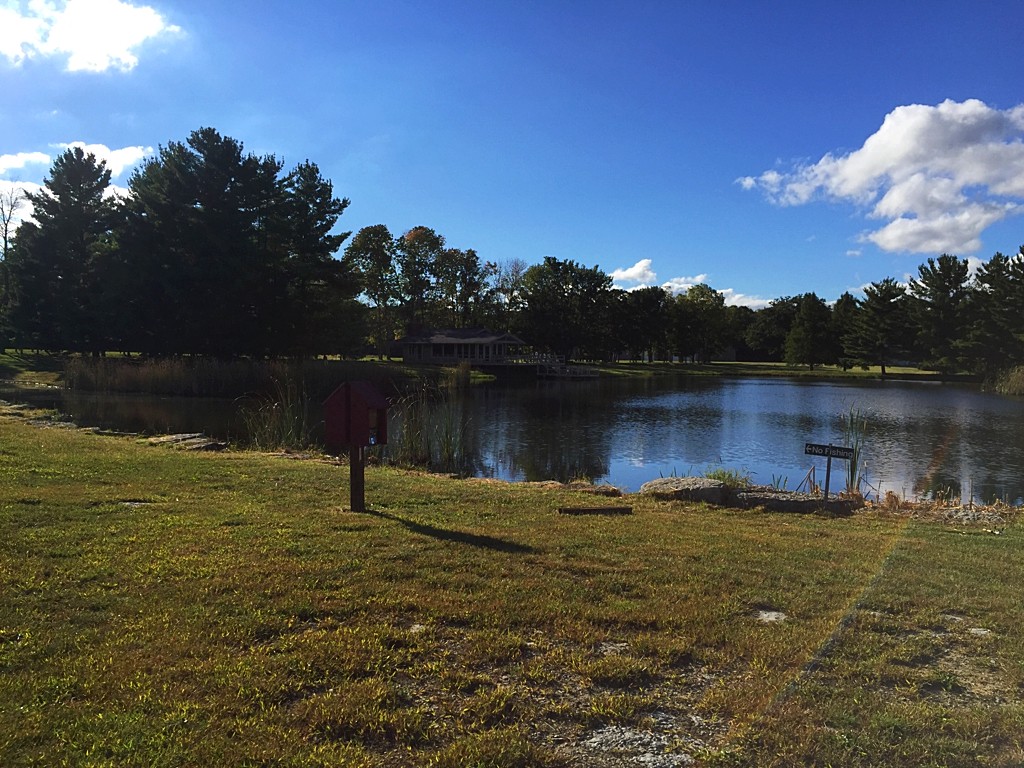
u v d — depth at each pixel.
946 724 3.26
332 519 7.26
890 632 4.54
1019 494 17.05
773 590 5.38
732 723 3.28
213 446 14.76
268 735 3.03
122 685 3.40
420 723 3.17
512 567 5.66
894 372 82.69
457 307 91.50
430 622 4.40
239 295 41.62
